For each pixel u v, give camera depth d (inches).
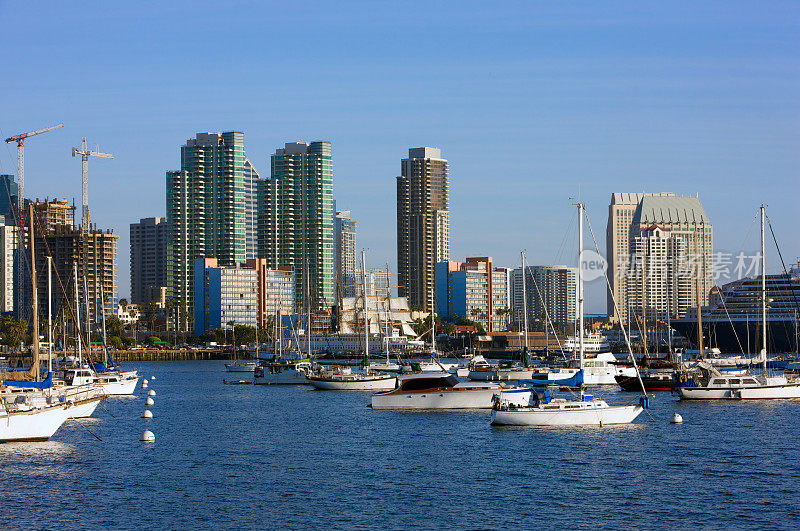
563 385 4982.8
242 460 3619.6
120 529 2573.8
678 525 2573.8
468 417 4886.8
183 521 2650.1
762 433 4165.8
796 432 4197.8
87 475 3282.5
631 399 5738.2
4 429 3816.4
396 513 2726.4
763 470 3304.6
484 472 3307.1
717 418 4690.0
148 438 4138.8
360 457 3663.9
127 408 5821.9
